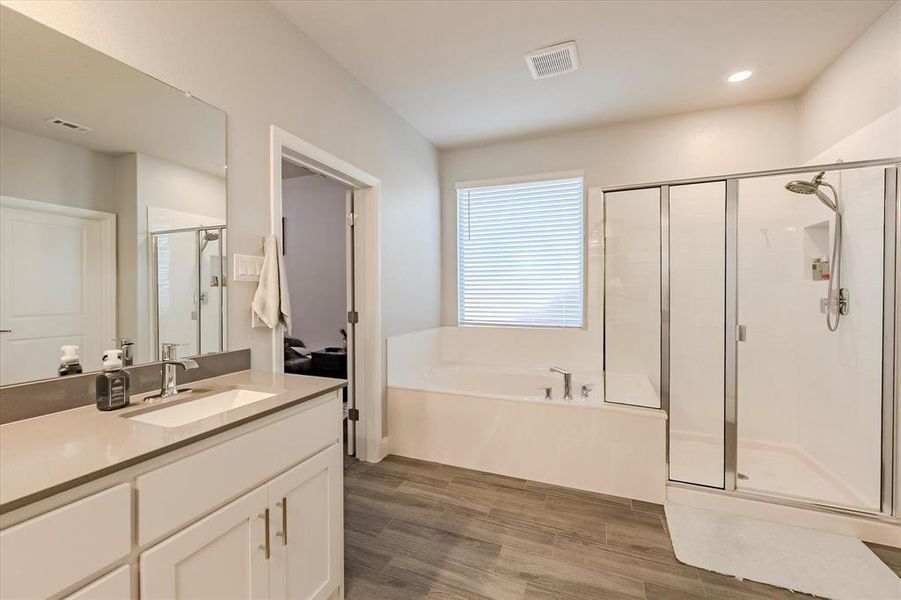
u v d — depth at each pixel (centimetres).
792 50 230
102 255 127
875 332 209
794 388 276
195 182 154
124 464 80
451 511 219
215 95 162
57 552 71
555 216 359
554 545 189
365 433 286
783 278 278
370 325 284
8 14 106
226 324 167
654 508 222
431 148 372
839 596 157
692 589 160
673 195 303
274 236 187
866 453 212
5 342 105
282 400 125
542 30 213
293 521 128
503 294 379
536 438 255
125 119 132
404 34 215
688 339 298
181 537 93
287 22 201
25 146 110
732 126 300
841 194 236
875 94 207
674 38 220
